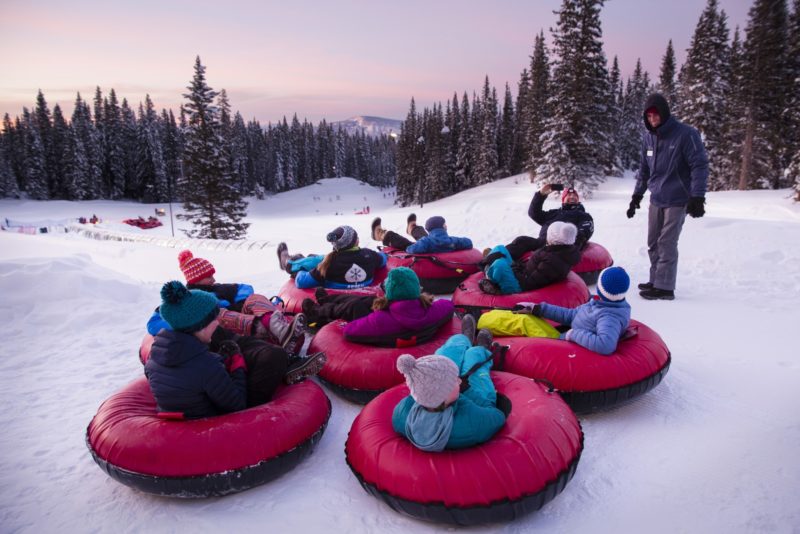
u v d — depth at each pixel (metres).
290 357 3.61
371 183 126.50
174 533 2.54
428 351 3.74
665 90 47.66
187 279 4.50
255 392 3.24
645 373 3.41
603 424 3.46
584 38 27.12
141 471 2.61
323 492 2.83
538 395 2.90
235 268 11.82
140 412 2.97
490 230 12.12
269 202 84.56
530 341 3.69
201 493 2.65
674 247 6.18
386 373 3.63
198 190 33.00
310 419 3.01
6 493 2.88
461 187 62.84
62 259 7.54
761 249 8.20
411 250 7.16
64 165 73.69
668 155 5.92
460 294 5.37
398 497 2.42
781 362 4.32
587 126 26.97
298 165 108.44
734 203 18.55
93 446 2.82
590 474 2.90
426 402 2.41
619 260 8.66
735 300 6.19
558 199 23.53
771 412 3.48
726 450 3.04
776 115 27.62
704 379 4.06
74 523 2.62
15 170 79.56
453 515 2.35
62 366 4.72
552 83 28.31
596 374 3.34
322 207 79.81
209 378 2.88
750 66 27.81
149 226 44.06
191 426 2.72
